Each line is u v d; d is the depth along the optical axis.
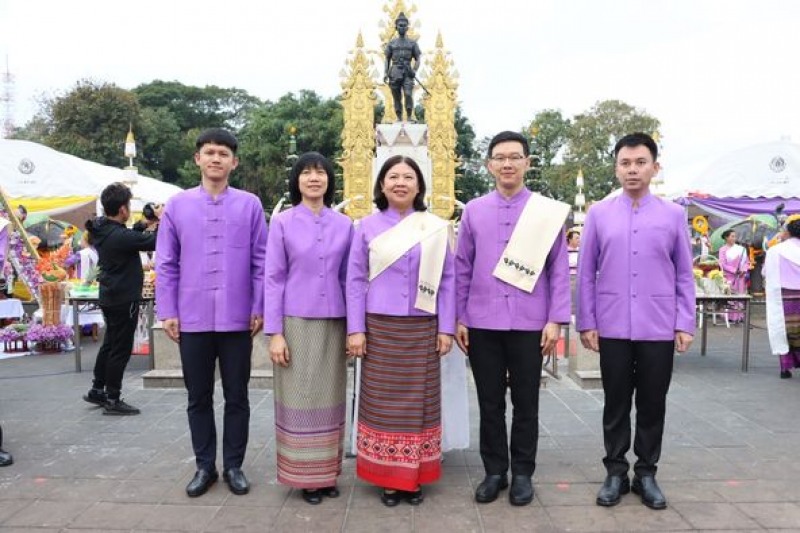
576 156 31.91
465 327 3.29
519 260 3.13
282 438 3.20
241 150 30.48
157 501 3.21
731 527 2.89
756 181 12.70
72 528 2.90
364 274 3.16
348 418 4.30
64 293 8.19
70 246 10.52
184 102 41.44
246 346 3.40
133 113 30.78
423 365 3.10
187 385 3.36
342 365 3.26
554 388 5.72
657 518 2.99
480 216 3.23
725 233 10.94
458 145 31.17
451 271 3.19
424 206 3.27
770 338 6.26
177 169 35.38
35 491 3.34
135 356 7.39
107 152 29.50
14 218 8.64
